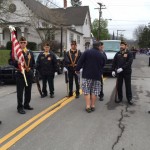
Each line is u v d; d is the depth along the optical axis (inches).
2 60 1042.1
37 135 264.4
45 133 269.7
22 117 326.3
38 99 432.1
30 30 1638.8
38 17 1533.0
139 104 396.5
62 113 344.2
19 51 339.0
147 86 573.6
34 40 1665.8
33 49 1508.4
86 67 352.2
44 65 442.6
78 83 441.4
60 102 409.4
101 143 244.7
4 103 408.2
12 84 625.3
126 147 236.1
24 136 261.7
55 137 259.0
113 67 402.9
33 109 365.1
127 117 326.3
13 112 351.6
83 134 267.0
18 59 339.9
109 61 727.7
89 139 254.1
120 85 404.2
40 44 1573.6
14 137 259.1
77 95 442.3
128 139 254.2
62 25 1643.7
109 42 823.1
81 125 294.7
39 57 443.8
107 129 281.7
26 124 298.2
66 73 453.1
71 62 443.2
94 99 357.1
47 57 442.0
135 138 256.8
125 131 275.7
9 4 1225.4
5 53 1106.7
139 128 285.4
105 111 354.9
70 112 349.7
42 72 444.5
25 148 233.8
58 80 676.1
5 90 534.9
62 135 264.2
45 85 450.9
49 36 1589.6
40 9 1679.4
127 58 390.9
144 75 796.0
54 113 344.2
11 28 342.6
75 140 251.6
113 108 371.6
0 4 1140.5
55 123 301.7
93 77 350.0
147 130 279.4
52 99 432.1
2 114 342.0
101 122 305.6
